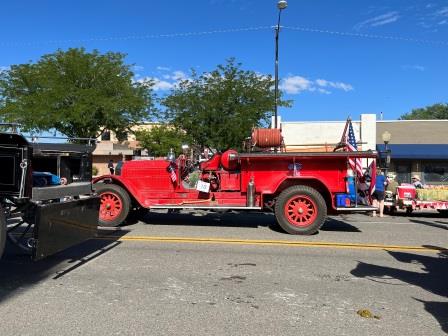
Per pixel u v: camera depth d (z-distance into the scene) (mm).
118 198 10984
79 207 6645
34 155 6891
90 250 8094
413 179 18938
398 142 32062
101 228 10773
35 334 4309
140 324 4582
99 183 11203
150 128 50000
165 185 11289
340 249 8578
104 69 31750
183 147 11711
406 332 4477
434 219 14570
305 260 7566
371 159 10930
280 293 5703
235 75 28484
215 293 5660
